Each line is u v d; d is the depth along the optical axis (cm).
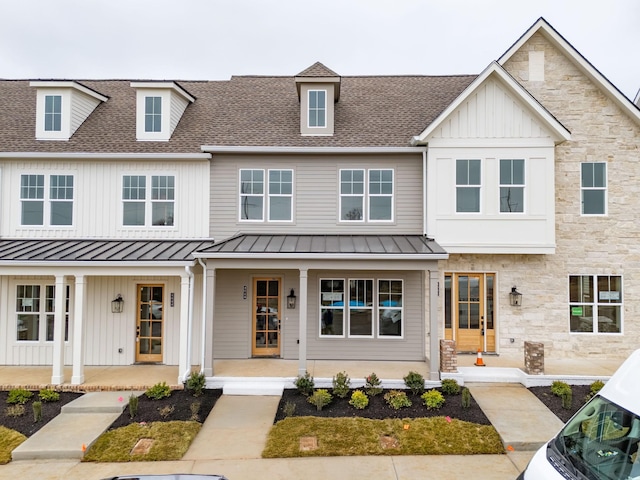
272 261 1158
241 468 759
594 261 1341
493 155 1288
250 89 1716
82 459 797
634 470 433
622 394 498
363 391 1085
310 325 1352
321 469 754
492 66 1255
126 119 1527
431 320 1136
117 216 1377
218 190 1380
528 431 870
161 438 853
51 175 1380
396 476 730
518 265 1342
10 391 1042
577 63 1353
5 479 732
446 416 941
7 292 1327
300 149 1344
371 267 1158
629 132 1350
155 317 1348
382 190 1382
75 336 1128
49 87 1426
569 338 1334
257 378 1141
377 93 1667
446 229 1294
